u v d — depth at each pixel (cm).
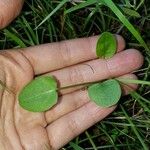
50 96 20
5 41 22
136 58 22
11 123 21
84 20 23
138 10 23
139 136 21
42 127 21
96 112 21
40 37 23
